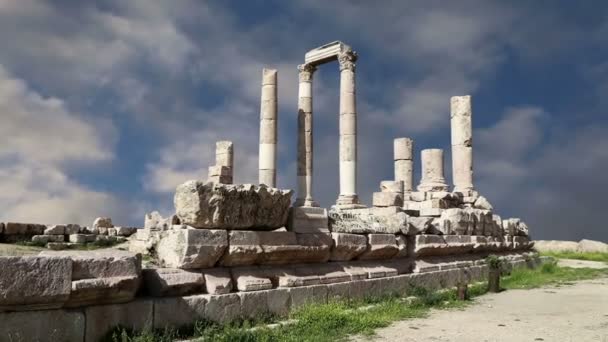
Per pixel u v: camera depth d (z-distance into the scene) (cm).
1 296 575
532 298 1322
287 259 1012
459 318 1011
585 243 3584
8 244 2383
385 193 1853
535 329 897
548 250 3584
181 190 872
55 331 629
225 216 890
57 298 625
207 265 867
